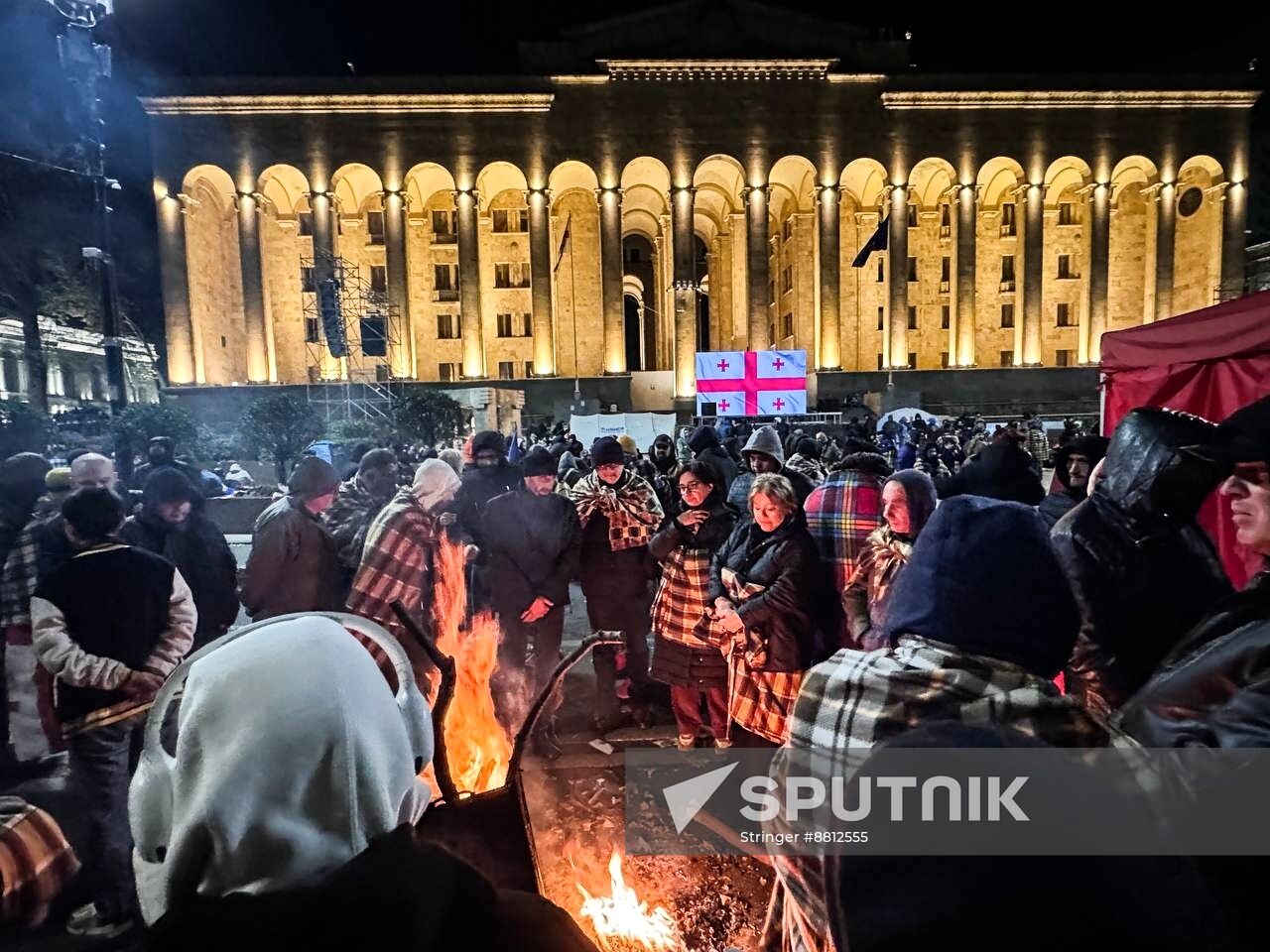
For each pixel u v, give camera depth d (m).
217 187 43.00
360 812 1.00
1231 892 1.09
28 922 1.79
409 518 4.25
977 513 1.45
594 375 46.94
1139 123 42.00
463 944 0.86
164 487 4.21
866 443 5.48
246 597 4.06
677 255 42.66
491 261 46.22
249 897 0.88
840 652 1.63
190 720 0.98
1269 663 1.43
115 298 16.34
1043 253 45.84
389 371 38.72
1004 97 41.44
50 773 4.48
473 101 40.88
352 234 44.66
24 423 8.69
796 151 42.16
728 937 2.79
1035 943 0.79
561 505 4.87
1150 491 2.43
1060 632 1.36
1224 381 4.61
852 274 46.59
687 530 4.41
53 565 4.14
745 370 27.98
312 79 40.06
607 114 41.75
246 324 41.06
